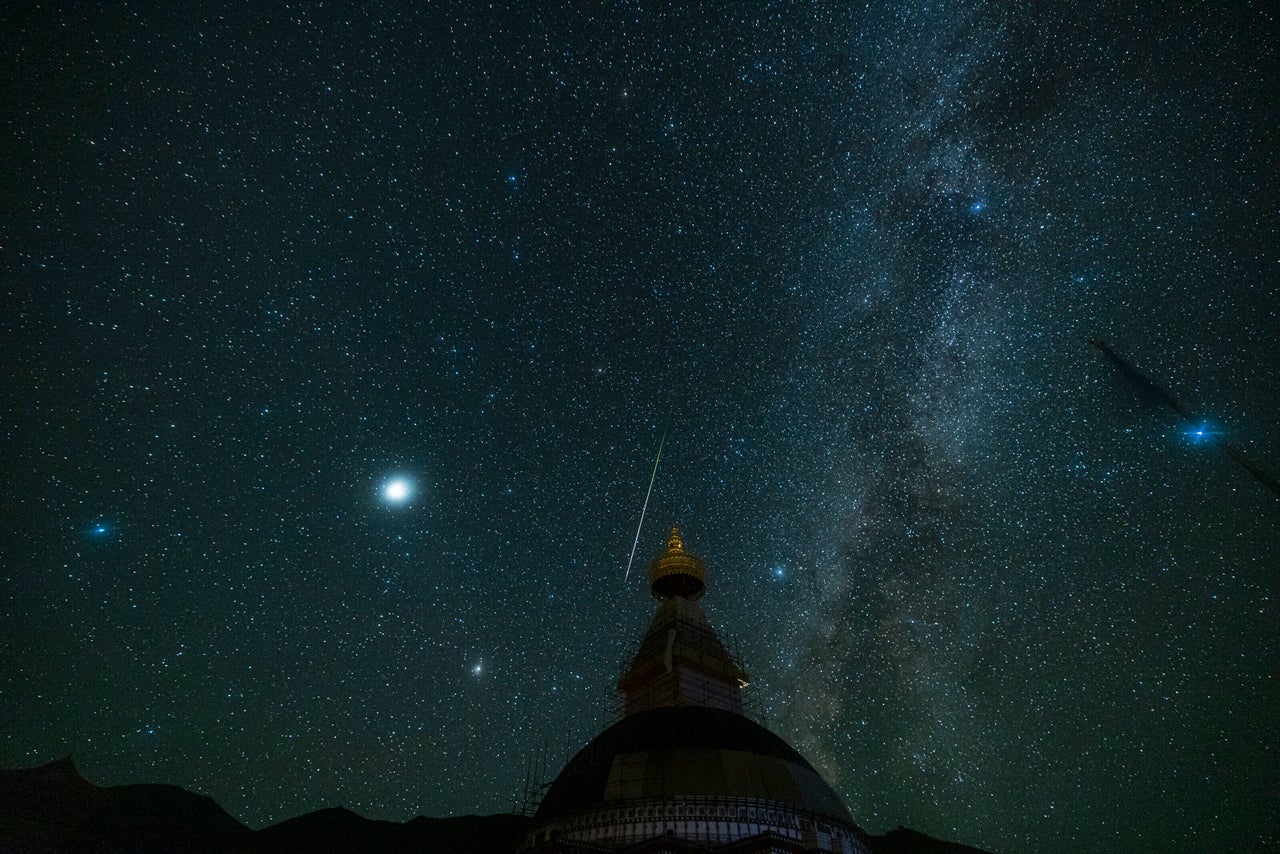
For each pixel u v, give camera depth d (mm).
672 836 28953
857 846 33031
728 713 40031
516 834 38031
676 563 56719
